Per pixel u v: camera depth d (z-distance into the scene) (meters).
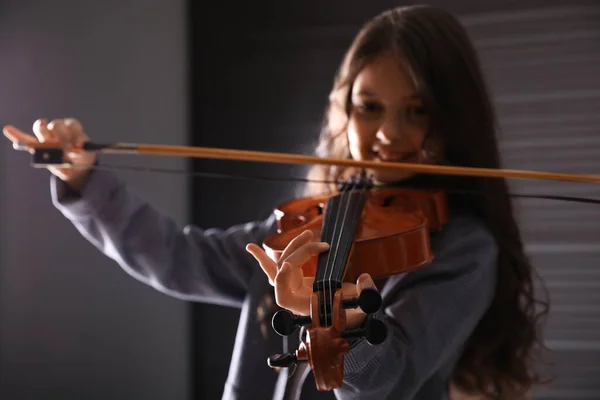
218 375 2.83
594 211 2.65
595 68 2.62
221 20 2.79
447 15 1.39
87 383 2.88
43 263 2.88
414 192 1.33
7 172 2.87
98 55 2.84
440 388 1.28
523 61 2.66
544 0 2.63
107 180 1.37
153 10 2.82
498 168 1.40
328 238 1.08
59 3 2.85
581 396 2.67
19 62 2.86
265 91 2.77
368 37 1.31
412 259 1.08
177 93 2.82
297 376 1.13
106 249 1.44
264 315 1.39
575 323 2.66
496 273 1.31
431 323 1.08
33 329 2.89
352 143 1.34
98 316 2.88
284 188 2.74
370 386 0.99
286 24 2.75
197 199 2.80
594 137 2.64
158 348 2.85
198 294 1.52
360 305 0.82
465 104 1.34
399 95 1.29
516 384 1.42
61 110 2.85
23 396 2.90
